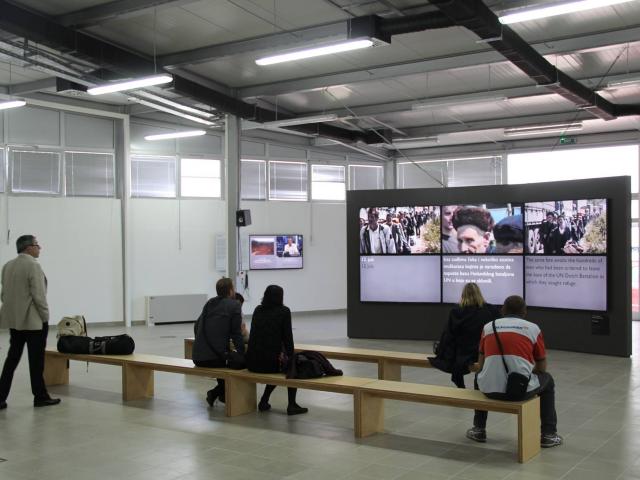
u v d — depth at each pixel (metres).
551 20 7.94
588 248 9.34
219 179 14.92
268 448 4.67
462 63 9.34
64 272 12.94
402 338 10.93
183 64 9.46
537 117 13.26
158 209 14.05
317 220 16.00
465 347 5.42
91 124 13.38
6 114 12.41
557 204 9.65
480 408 4.43
